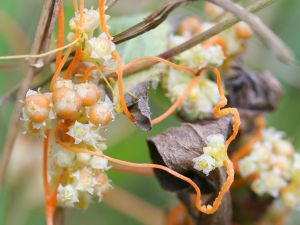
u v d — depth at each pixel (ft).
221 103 0.39
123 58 0.43
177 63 0.43
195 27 0.47
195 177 0.40
